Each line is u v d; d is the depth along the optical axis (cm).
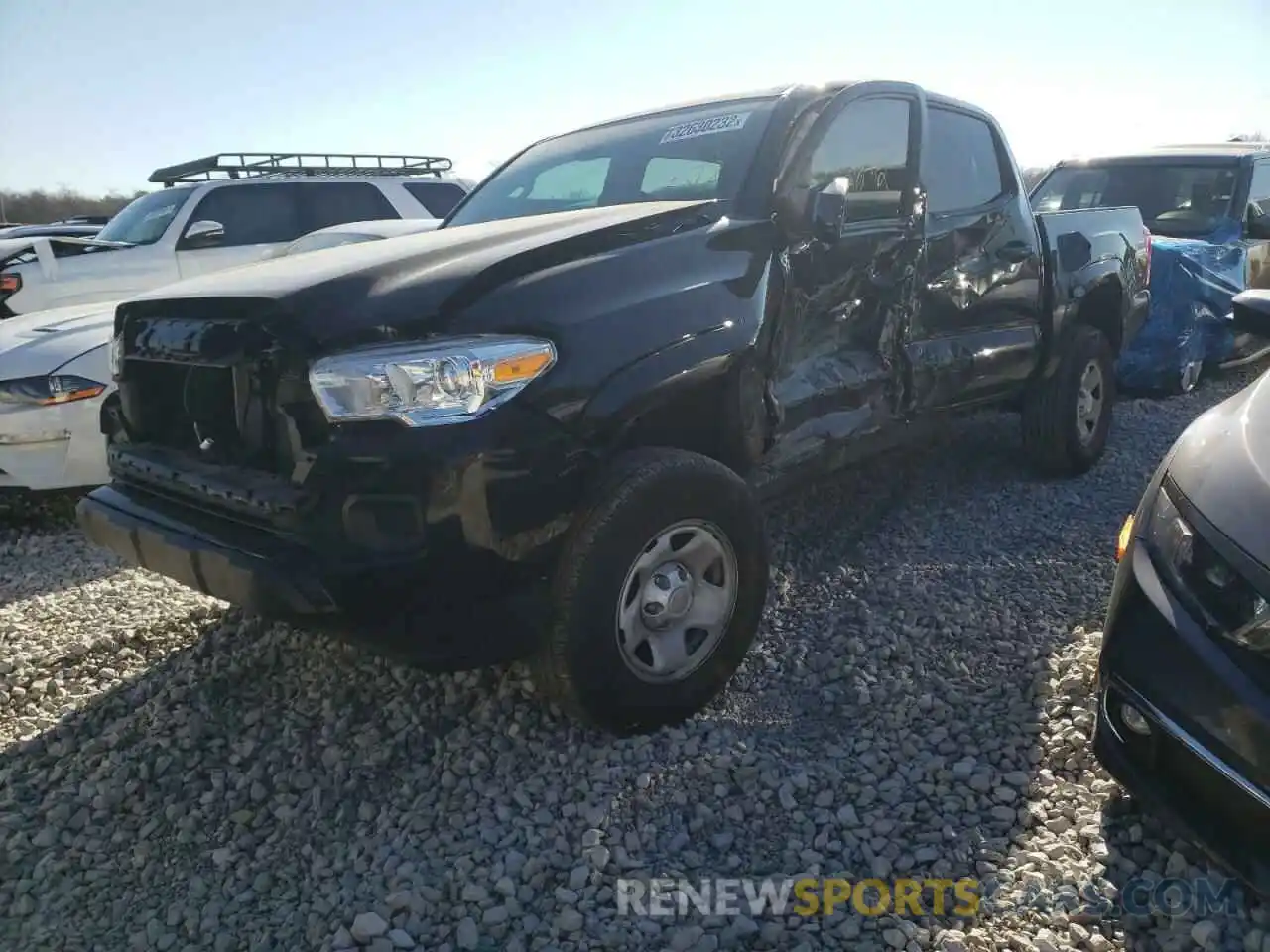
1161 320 743
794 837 254
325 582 245
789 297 340
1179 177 860
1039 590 390
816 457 363
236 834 267
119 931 236
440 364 247
